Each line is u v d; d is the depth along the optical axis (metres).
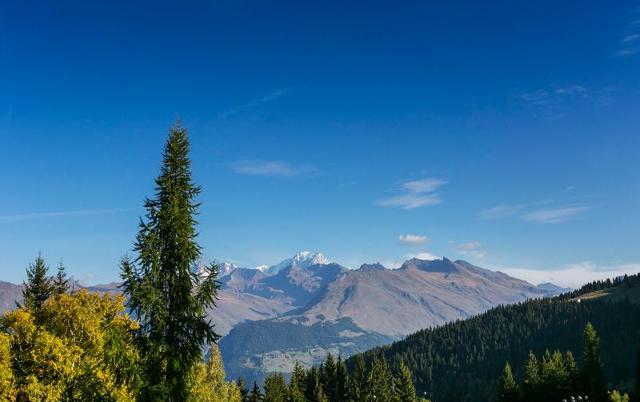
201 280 22.77
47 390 27.39
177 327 22.14
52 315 31.16
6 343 27.50
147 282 21.22
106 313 31.02
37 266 44.44
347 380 127.56
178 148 23.36
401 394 136.38
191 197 23.39
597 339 132.00
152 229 22.31
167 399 21.50
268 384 125.44
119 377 21.50
